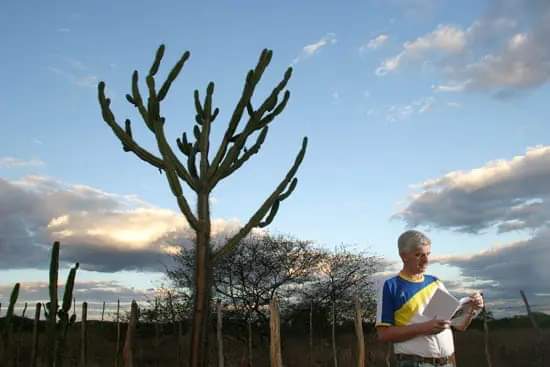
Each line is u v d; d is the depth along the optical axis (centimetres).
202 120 459
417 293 330
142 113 446
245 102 451
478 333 1103
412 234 336
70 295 520
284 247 2175
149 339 1616
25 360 938
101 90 448
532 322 803
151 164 444
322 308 2145
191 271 1969
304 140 477
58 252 509
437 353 319
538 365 839
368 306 2198
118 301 1094
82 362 835
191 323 423
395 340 325
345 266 2227
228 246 440
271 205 451
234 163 454
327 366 1407
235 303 2073
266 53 454
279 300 2133
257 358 1628
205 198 441
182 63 451
